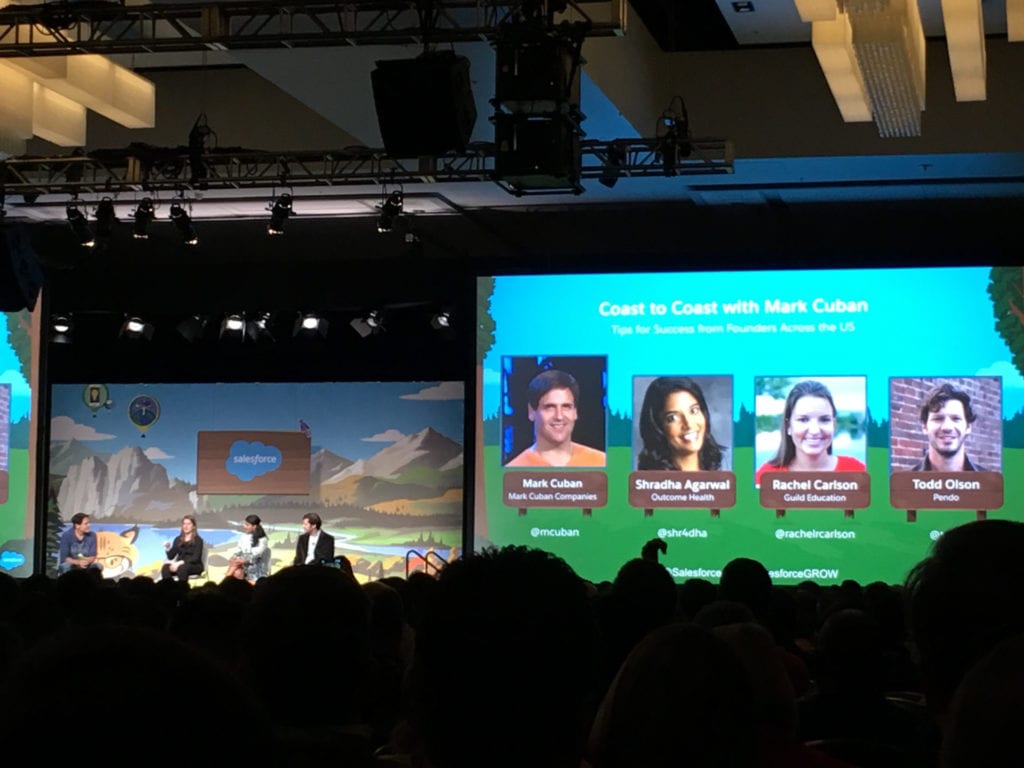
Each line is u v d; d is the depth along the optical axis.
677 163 10.85
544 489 13.86
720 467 13.52
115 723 0.62
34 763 0.60
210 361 15.88
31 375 15.53
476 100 10.36
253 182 11.42
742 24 11.35
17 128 9.13
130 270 15.92
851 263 13.36
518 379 13.97
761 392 13.49
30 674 0.63
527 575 1.37
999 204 13.69
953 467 13.11
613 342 13.80
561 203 13.89
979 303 13.15
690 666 1.44
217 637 3.32
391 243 15.34
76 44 8.07
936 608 1.35
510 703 1.32
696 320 13.64
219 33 7.96
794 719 2.22
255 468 15.72
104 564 15.84
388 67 7.86
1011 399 13.05
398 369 15.56
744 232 14.66
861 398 13.30
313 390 15.70
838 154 11.80
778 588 6.01
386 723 3.53
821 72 11.84
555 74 7.86
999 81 11.57
